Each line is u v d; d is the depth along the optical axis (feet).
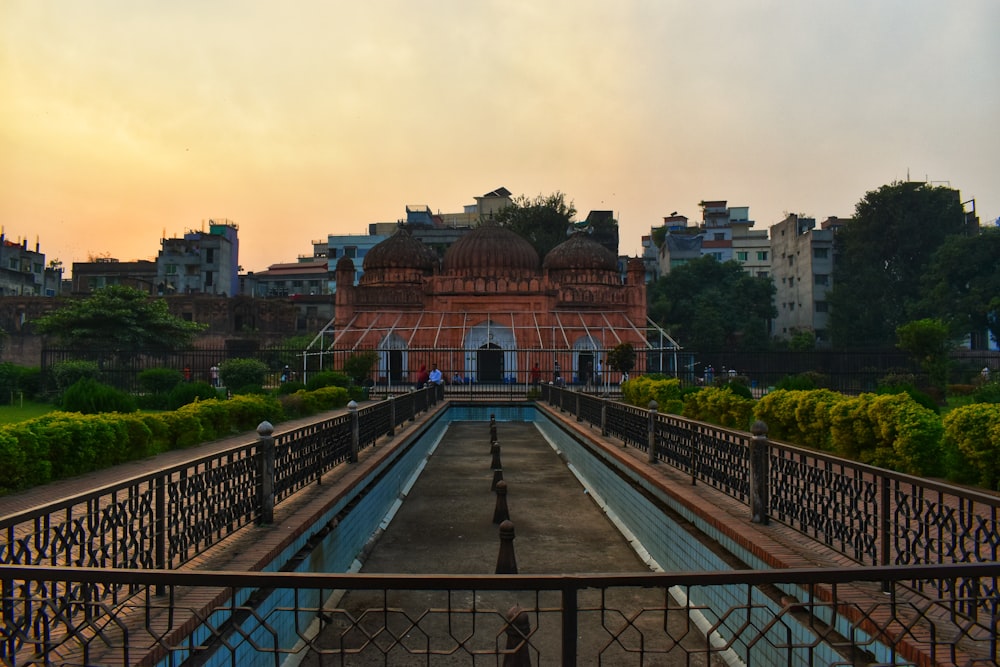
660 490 21.21
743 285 141.28
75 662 8.91
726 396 37.91
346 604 17.40
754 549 14.16
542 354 97.14
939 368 64.34
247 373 74.49
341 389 61.72
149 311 94.48
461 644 7.71
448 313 98.68
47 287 177.58
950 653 9.20
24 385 73.51
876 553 12.36
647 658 14.15
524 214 140.15
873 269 122.01
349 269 99.45
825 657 11.10
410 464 34.73
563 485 33.32
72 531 9.70
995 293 103.19
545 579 7.36
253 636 12.22
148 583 7.47
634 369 97.76
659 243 182.09
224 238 160.45
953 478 22.65
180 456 30.76
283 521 16.26
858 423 26.12
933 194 123.85
